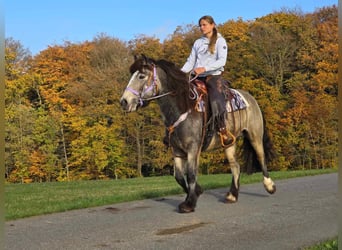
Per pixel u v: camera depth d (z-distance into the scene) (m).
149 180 16.84
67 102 34.88
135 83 6.93
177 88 6.98
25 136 33.31
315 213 7.23
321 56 35.16
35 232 6.24
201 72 7.55
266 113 32.78
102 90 33.88
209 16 7.90
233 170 8.49
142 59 6.95
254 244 5.42
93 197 9.86
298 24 37.97
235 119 8.17
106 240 5.72
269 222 6.61
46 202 9.12
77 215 7.53
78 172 34.78
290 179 13.47
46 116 33.91
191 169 7.16
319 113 32.69
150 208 8.08
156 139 34.38
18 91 33.66
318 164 33.56
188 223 6.62
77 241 5.70
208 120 7.43
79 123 33.56
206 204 8.29
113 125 34.03
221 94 7.65
